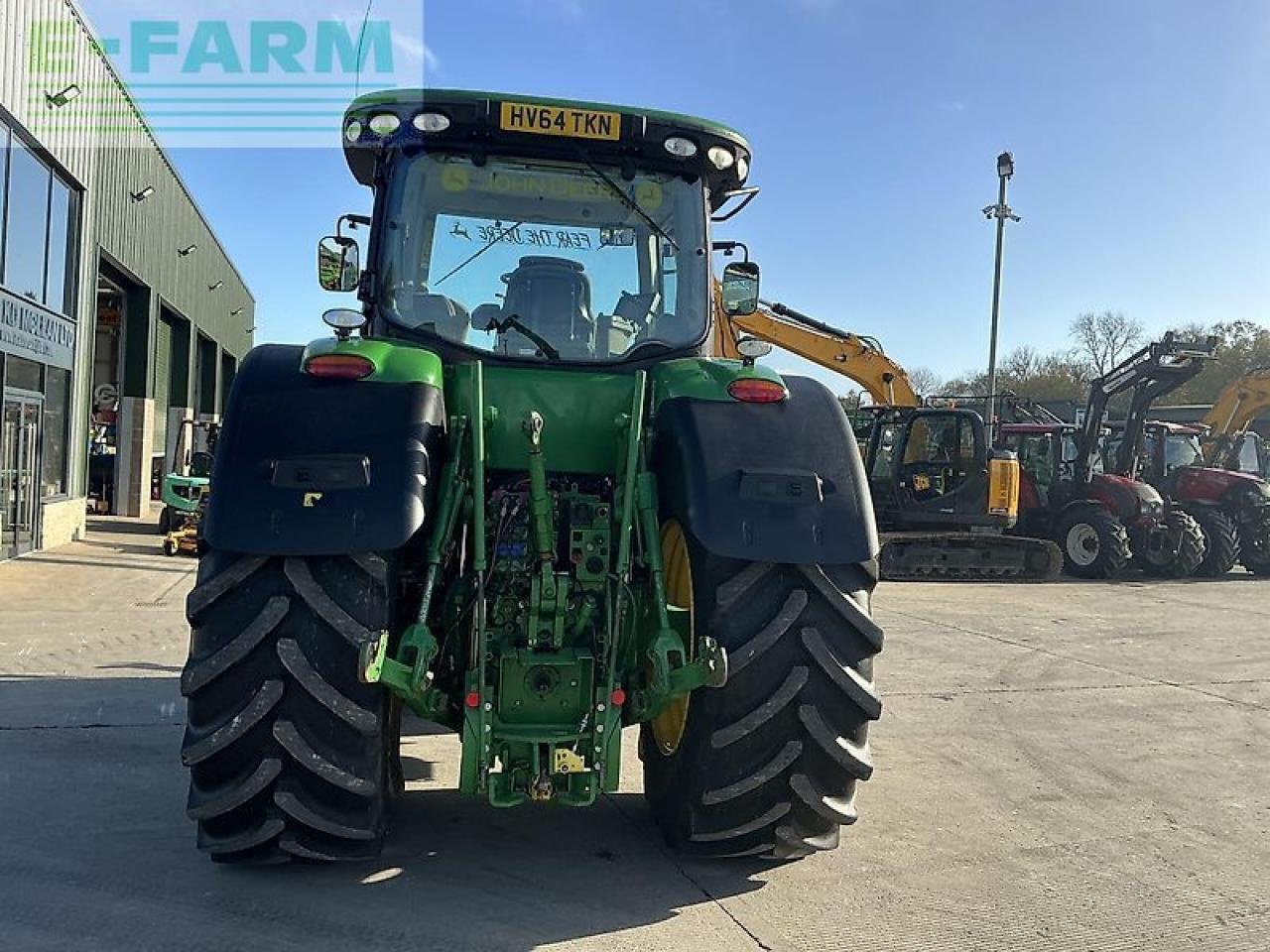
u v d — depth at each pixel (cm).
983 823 445
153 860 364
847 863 390
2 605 973
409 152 412
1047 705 677
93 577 1193
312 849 331
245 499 314
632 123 411
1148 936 340
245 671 316
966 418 1467
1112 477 1606
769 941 321
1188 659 855
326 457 320
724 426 353
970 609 1147
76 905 327
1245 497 1650
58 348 1520
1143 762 550
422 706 335
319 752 320
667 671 328
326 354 343
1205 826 451
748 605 339
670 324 424
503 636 348
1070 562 1571
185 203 2512
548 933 319
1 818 405
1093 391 1617
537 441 336
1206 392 5534
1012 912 354
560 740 334
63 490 1595
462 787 333
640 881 362
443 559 348
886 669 780
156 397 2373
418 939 311
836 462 353
